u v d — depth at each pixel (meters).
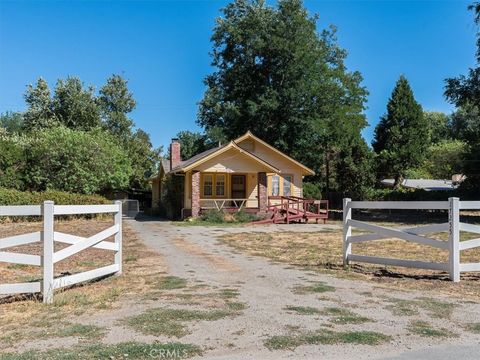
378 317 6.20
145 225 24.16
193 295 7.51
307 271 9.97
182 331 5.54
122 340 5.20
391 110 55.97
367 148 43.22
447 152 56.38
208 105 43.50
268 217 26.95
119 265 9.41
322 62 40.25
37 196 25.27
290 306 6.77
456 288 8.20
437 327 5.78
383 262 9.98
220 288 8.09
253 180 30.47
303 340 5.23
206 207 28.02
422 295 7.60
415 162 54.00
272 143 40.25
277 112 39.44
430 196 36.88
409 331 5.60
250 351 4.88
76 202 26.73
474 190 34.38
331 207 41.53
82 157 30.80
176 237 17.80
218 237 17.83
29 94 47.94
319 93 38.56
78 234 17.88
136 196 51.56
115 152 37.00
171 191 31.83
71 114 47.81
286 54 38.62
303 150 41.25
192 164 26.92
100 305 6.87
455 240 8.88
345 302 7.05
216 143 45.22
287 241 16.38
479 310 6.60
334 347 5.02
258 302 7.02
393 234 9.76
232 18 41.50
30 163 30.97
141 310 6.52
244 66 40.97
